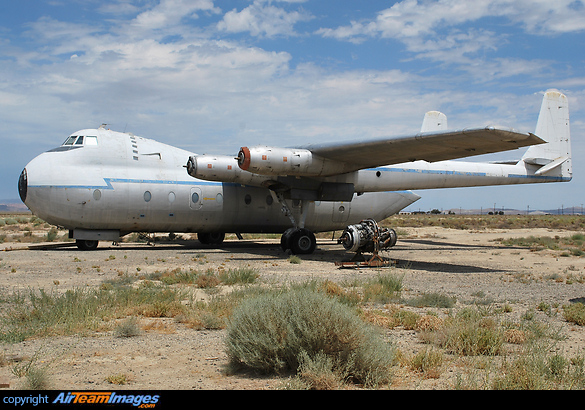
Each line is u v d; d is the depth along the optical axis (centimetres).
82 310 790
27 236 3058
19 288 1093
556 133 2750
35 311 786
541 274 1475
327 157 1877
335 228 2511
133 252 2006
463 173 2445
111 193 1978
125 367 551
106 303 884
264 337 539
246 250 2222
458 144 1539
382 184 2247
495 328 719
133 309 862
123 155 2055
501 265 1730
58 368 544
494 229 4819
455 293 1112
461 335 645
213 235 2553
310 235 2073
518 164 2659
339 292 1004
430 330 729
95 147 2014
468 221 6969
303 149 1916
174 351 620
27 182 1909
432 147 1612
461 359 589
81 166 1969
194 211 2141
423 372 539
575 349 634
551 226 5553
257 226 2305
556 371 523
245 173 1980
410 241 3005
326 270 1515
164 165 2123
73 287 1109
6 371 530
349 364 507
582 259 1962
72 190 1920
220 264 1630
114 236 2078
